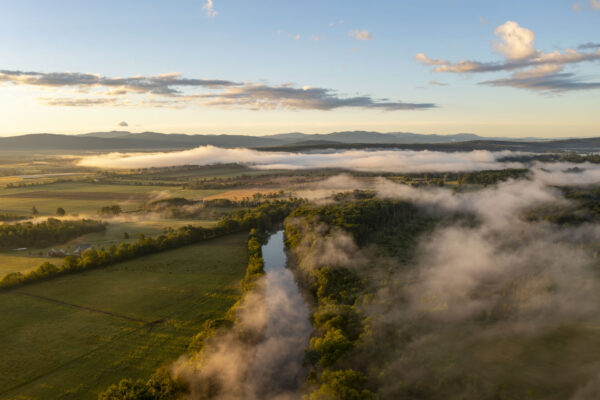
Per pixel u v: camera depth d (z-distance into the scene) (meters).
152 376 61.06
